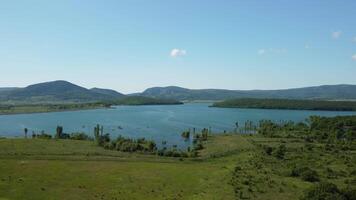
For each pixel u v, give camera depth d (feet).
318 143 618.85
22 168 354.95
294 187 276.62
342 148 543.39
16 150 465.47
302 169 321.11
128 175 333.42
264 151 480.64
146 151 536.42
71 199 257.34
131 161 422.00
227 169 351.25
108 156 464.24
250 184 285.64
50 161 395.34
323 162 397.80
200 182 301.84
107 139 599.98
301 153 477.36
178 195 263.49
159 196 262.67
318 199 233.35
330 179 310.45
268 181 295.28
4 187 285.23
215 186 283.38
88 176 328.70
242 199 245.65
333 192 239.09
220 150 555.28
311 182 295.07
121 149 534.37
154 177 325.01
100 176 328.90
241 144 605.31
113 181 310.24
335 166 374.63
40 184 297.33
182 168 366.63
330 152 493.36
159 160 447.83
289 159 421.18
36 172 339.98
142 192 274.57
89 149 518.78
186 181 307.58
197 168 366.22
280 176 317.83
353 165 376.27
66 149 500.74
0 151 451.53
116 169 360.89
